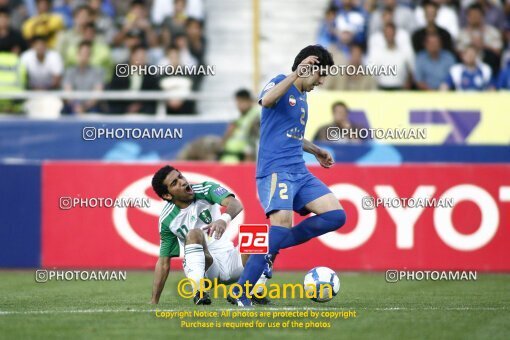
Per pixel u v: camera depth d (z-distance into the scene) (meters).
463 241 38.34
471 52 51.44
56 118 47.81
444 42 51.41
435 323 21.02
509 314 22.89
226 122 47.53
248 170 38.97
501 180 38.38
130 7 53.34
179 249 25.27
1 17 52.25
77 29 52.59
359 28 51.59
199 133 47.50
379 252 38.50
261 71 55.06
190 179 38.97
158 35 52.59
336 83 49.25
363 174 38.53
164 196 24.50
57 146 47.69
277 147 23.50
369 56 50.97
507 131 47.78
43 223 39.28
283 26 55.88
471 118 47.66
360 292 30.02
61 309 23.95
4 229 39.41
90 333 19.41
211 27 55.06
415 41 51.38
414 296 28.44
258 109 47.66
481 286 32.69
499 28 53.31
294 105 23.56
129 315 22.39
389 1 52.41
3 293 29.84
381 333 19.45
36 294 29.44
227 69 54.47
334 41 51.47
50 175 39.28
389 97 47.31
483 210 38.34
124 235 38.81
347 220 38.59
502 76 52.47
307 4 56.16
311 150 26.09
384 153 46.56
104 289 31.36
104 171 38.97
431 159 46.75
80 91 51.19
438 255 38.25
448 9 53.19
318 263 38.81
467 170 38.34
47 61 51.84
